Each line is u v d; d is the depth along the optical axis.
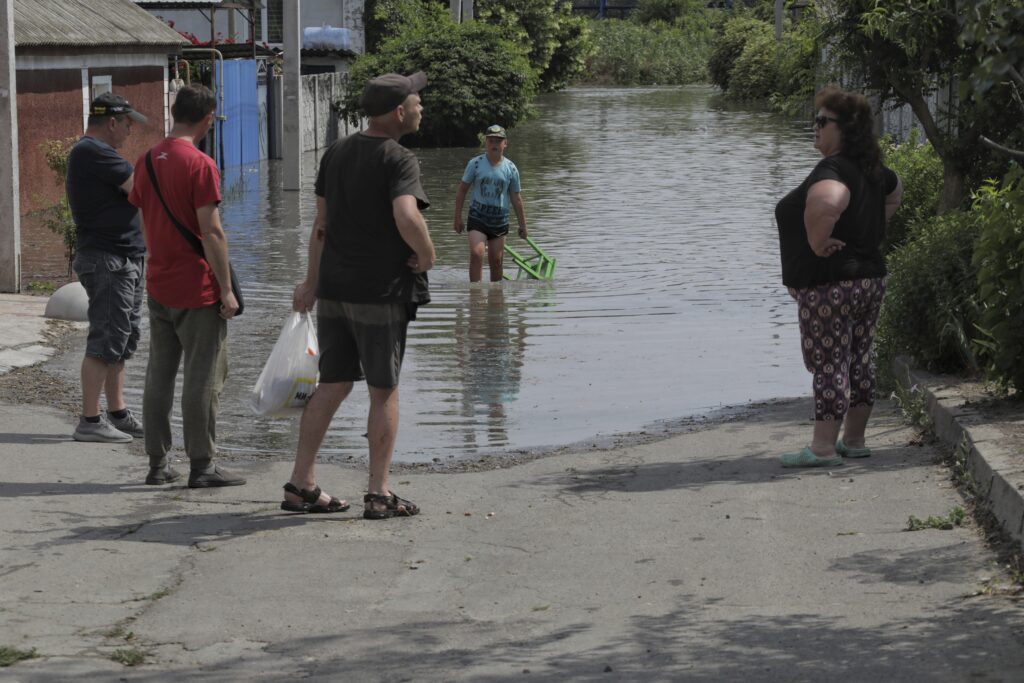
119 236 10.34
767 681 5.75
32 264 20.89
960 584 6.84
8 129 17.45
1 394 12.09
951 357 11.10
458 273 20.67
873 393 9.54
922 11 14.38
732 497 8.72
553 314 17.19
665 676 5.83
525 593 7.04
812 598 6.78
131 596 6.98
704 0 116.44
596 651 6.16
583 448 10.62
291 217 28.03
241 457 10.37
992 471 7.99
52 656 6.10
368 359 8.38
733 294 18.67
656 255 22.47
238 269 20.95
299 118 33.34
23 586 7.10
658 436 10.94
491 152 19.52
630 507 8.62
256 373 13.63
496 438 11.08
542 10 73.44
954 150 15.55
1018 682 5.62
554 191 32.41
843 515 8.18
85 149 10.16
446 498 9.03
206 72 39.12
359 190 8.18
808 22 16.72
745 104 71.00
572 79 87.06
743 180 34.72
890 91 16.66
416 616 6.70
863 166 9.11
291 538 8.06
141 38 32.66
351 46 62.06
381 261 8.24
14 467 9.64
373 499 8.52
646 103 72.50
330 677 5.89
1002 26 6.36
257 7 44.53
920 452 9.55
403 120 8.29
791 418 11.19
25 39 26.81
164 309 9.20
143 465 9.89
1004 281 9.77
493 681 5.82
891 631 6.27
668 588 7.04
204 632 6.47
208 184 8.89
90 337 10.40
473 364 14.12
